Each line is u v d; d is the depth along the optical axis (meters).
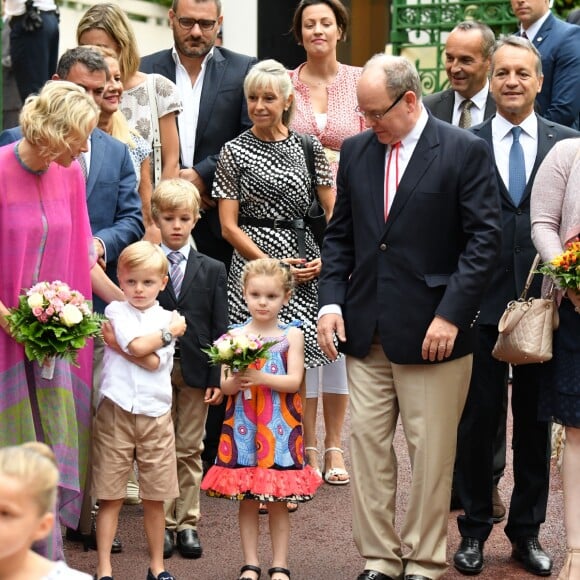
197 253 17.06
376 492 14.99
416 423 14.75
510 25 32.53
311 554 16.45
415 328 14.66
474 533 16.02
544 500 16.06
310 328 19.14
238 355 14.84
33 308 13.16
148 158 18.11
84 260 14.52
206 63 20.36
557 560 16.28
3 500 8.93
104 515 14.95
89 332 13.45
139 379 14.95
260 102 18.64
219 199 18.97
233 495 15.05
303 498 15.15
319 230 19.28
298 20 21.08
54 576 9.26
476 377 15.98
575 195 14.65
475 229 14.59
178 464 16.58
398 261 14.75
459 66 19.12
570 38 22.28
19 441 13.65
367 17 39.62
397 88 14.47
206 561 16.12
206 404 16.80
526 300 15.59
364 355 15.05
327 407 20.02
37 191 13.73
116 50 18.17
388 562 14.97
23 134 13.20
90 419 14.89
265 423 15.23
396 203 14.73
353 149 15.39
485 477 16.00
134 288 15.05
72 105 13.09
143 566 15.80
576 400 14.64
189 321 16.58
